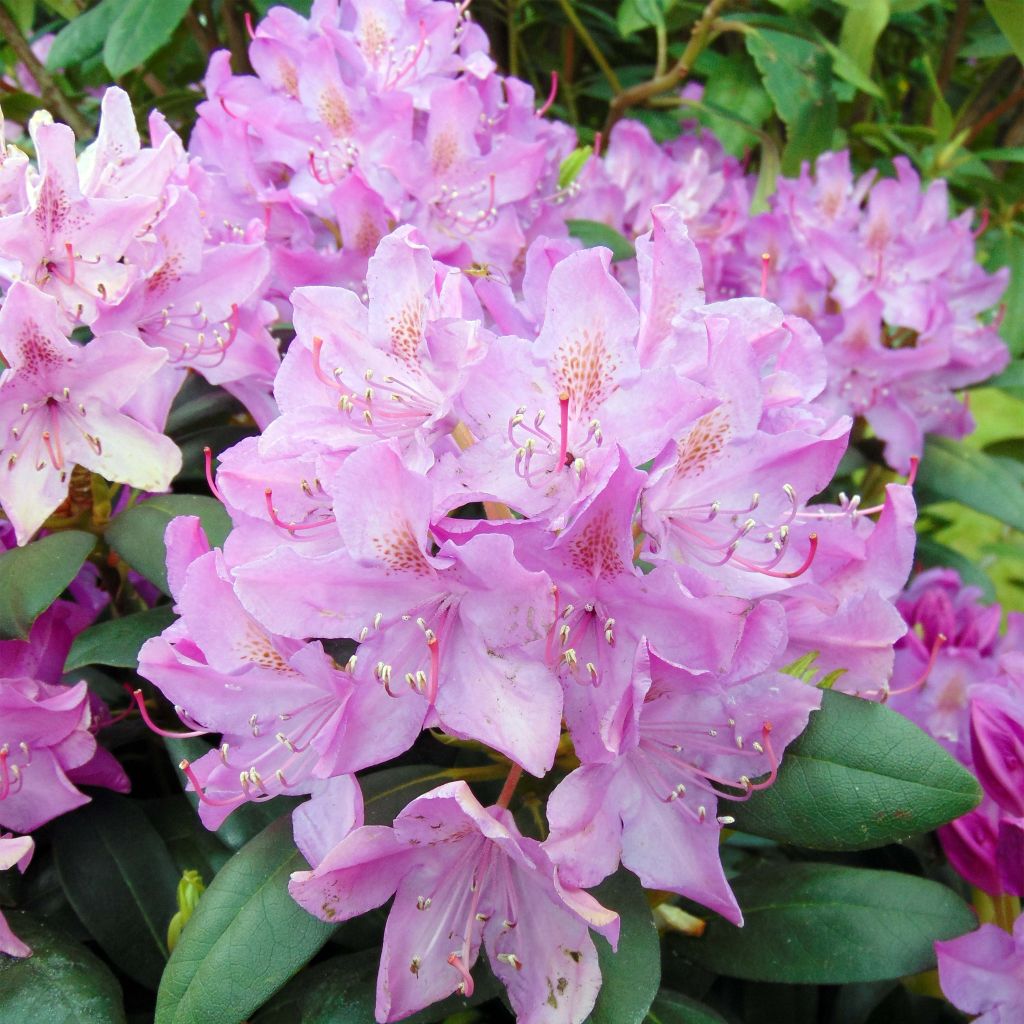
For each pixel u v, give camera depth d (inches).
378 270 12.6
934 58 30.1
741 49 27.0
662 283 12.4
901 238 21.8
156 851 15.8
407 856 12.2
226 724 13.0
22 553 15.1
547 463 11.8
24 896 16.0
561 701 11.5
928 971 15.9
